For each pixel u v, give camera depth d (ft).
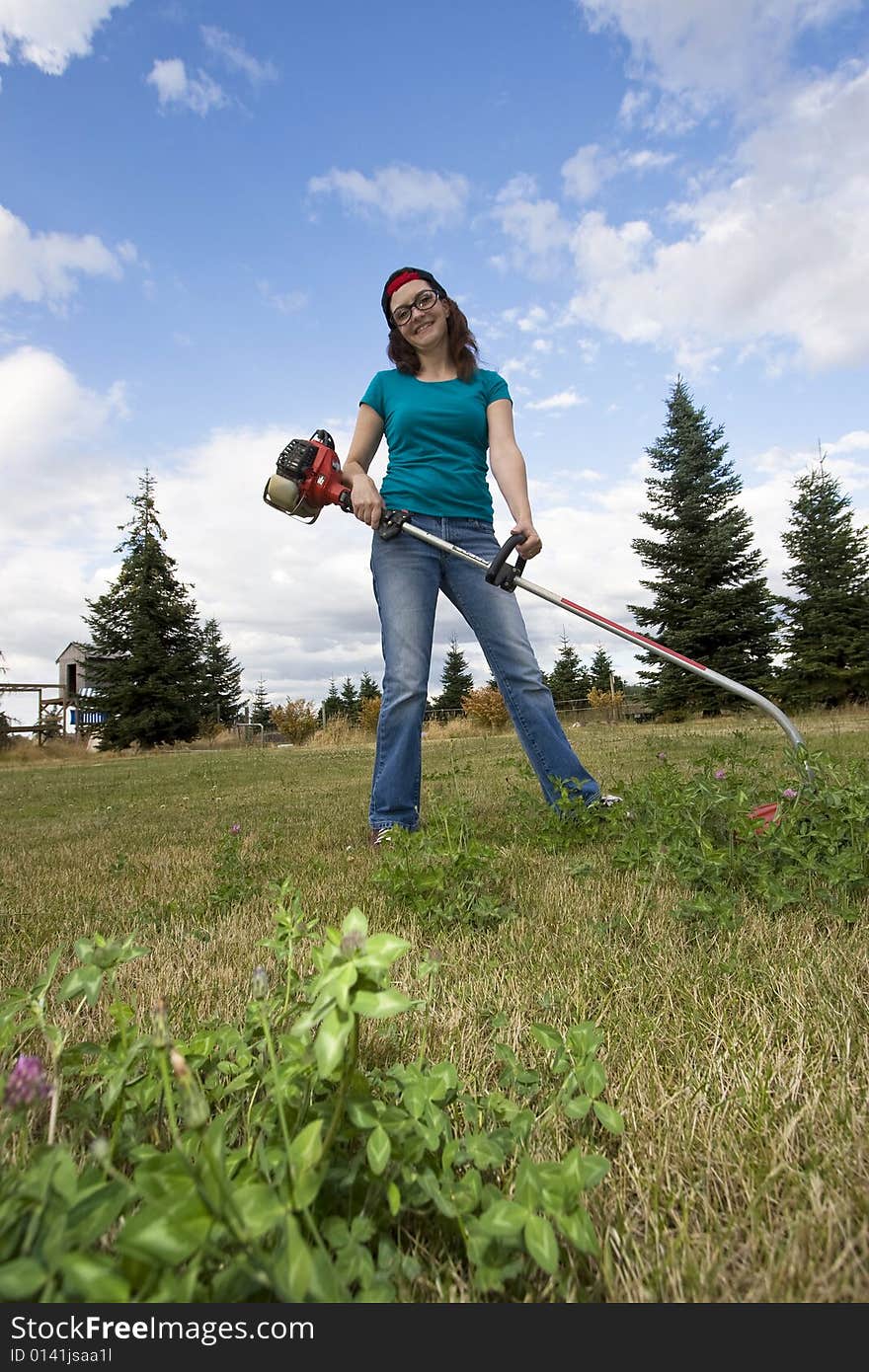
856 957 4.99
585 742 33.91
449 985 5.00
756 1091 3.38
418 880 6.75
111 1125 3.07
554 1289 2.29
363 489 10.43
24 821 19.26
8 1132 2.57
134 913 7.57
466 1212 2.38
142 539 87.35
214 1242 1.96
